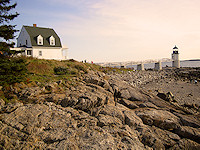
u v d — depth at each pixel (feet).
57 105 38.65
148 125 42.09
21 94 40.60
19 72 46.34
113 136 31.24
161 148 33.55
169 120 42.68
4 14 52.13
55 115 33.63
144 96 58.95
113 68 158.71
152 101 55.93
